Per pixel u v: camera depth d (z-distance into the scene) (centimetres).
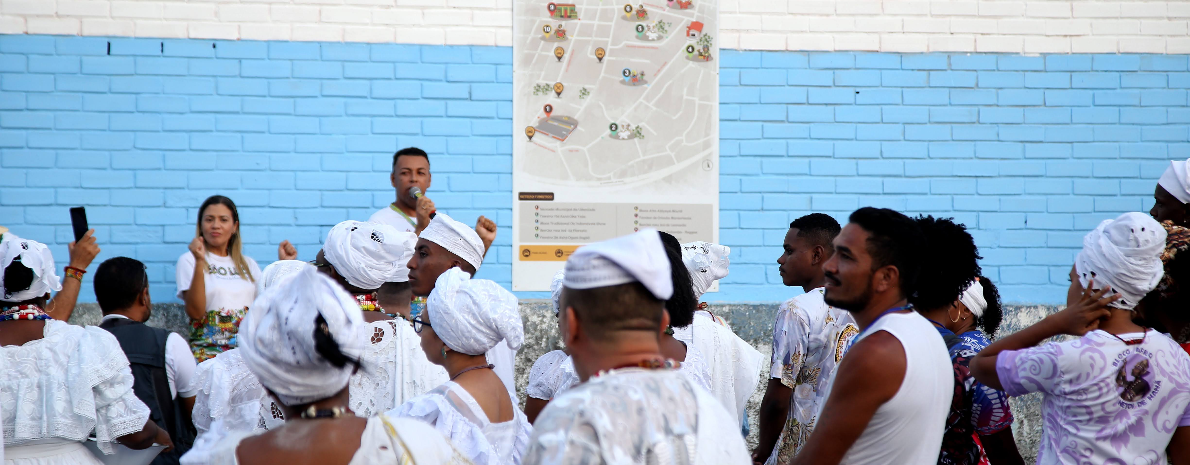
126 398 301
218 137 545
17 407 283
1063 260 591
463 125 562
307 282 168
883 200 587
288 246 527
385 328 276
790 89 583
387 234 284
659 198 573
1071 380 239
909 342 211
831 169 584
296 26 553
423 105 561
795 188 582
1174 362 241
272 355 165
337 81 555
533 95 566
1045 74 594
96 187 534
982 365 260
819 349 322
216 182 544
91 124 534
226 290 504
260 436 170
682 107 575
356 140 556
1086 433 239
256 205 546
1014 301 586
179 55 543
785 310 330
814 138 584
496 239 561
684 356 283
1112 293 244
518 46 565
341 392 175
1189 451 241
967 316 321
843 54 587
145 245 536
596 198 568
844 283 223
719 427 159
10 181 527
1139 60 597
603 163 569
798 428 322
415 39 561
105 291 379
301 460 164
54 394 288
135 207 536
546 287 564
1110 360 237
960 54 592
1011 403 566
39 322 296
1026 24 595
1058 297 590
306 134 552
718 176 577
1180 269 259
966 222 589
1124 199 595
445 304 230
